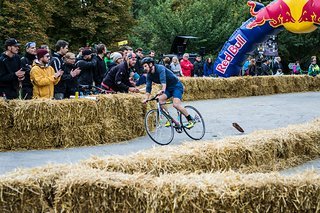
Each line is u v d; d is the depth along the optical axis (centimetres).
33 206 486
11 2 3238
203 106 1856
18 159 875
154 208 446
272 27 2253
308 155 897
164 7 4250
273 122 1395
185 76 2227
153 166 598
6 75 1007
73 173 486
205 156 668
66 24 3922
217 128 1277
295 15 2161
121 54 1422
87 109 1027
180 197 438
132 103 1116
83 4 3922
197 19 4084
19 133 973
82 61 1214
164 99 1090
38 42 3250
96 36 3966
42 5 3438
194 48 4072
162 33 4109
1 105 953
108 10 3975
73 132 1014
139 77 1609
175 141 1091
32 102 975
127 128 1108
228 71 2392
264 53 3275
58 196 473
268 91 2559
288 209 444
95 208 466
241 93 2392
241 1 4566
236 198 434
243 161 744
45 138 988
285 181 447
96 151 959
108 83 1216
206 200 436
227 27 4072
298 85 2747
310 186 445
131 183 460
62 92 1123
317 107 1823
